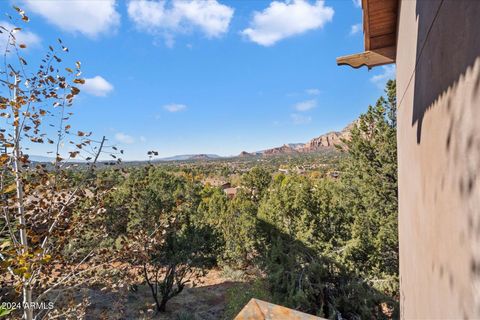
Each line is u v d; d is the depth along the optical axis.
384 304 9.87
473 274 0.92
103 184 4.80
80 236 4.70
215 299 12.13
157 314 10.56
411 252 2.46
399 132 3.41
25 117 3.97
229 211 15.20
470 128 0.93
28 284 3.79
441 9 1.27
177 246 10.59
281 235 10.04
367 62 3.75
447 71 1.19
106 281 4.91
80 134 4.43
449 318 1.20
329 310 8.27
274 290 8.74
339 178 11.97
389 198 9.34
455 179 1.10
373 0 3.04
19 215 3.99
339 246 9.71
